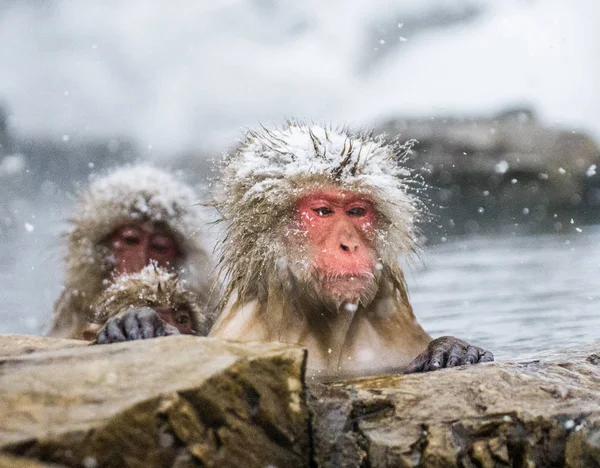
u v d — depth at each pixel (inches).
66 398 132.4
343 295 258.1
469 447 169.6
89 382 138.7
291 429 157.2
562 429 171.2
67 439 121.3
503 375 192.1
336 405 174.9
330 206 267.3
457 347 238.1
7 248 751.1
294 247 264.8
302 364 160.1
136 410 131.4
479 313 406.9
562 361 207.5
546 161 1011.9
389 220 275.9
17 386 135.6
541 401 179.5
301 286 266.1
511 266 586.2
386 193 274.7
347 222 266.5
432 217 313.0
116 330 226.7
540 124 1093.1
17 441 117.4
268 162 275.9
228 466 143.8
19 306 493.4
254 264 272.1
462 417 173.8
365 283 260.7
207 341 162.4
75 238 440.5
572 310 394.0
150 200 428.1
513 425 171.6
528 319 376.5
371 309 277.4
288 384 157.6
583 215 992.2
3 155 1170.6
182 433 137.0
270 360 155.4
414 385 187.3
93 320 351.6
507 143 1029.2
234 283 282.0
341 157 269.1
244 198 275.9
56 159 1198.3
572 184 1011.9
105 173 467.8
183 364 148.6
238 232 277.6
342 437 171.3
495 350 299.0
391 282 281.0
